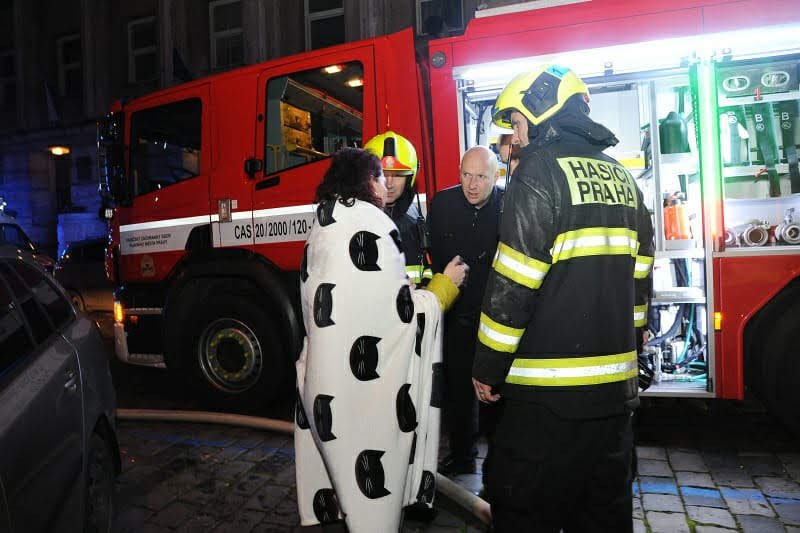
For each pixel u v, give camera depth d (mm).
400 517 2016
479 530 2709
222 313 4391
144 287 4762
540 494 1732
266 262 4199
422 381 2150
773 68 3359
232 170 4332
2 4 19594
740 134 3602
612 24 3408
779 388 3375
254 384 4359
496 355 1700
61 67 19078
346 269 1917
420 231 3057
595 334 1712
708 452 3494
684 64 3408
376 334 1934
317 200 2055
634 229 1849
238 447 3746
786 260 3314
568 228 1688
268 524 2807
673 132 3701
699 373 3678
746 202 3588
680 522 2729
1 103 19891
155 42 17047
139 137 4727
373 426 1934
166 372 5898
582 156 1778
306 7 14562
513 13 3611
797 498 2910
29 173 19234
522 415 1757
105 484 2584
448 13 8305
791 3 3170
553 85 1816
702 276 3549
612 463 1781
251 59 14859
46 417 1997
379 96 3875
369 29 13461
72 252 10945
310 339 1970
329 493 2166
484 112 4043
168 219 4566
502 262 1687
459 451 3209
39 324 2344
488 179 2877
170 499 3066
